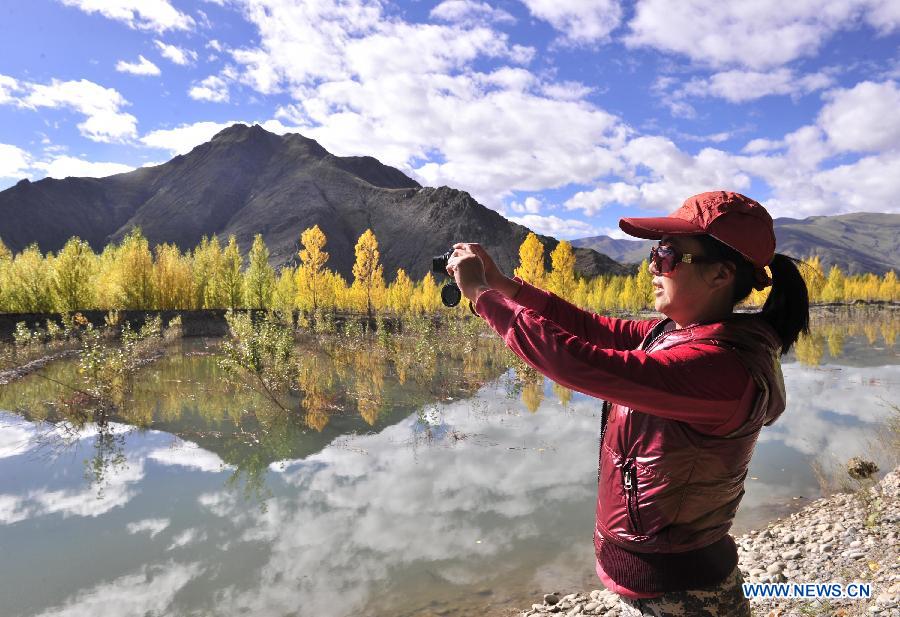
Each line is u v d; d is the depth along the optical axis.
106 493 7.66
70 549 6.00
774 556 5.27
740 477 1.14
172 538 6.26
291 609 4.85
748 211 1.09
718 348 1.05
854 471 6.58
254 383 14.78
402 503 7.24
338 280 62.88
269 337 15.27
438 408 12.62
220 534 6.35
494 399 13.64
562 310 1.67
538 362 1.08
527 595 5.05
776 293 1.20
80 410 12.41
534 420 11.46
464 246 1.56
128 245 46.03
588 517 6.75
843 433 10.63
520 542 6.12
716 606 1.12
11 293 34.75
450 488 7.75
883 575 4.21
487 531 6.40
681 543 1.11
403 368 18.69
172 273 45.91
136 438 10.34
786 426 11.25
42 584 5.29
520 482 7.97
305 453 9.41
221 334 36.66
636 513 1.15
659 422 1.10
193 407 12.72
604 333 1.64
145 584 5.28
